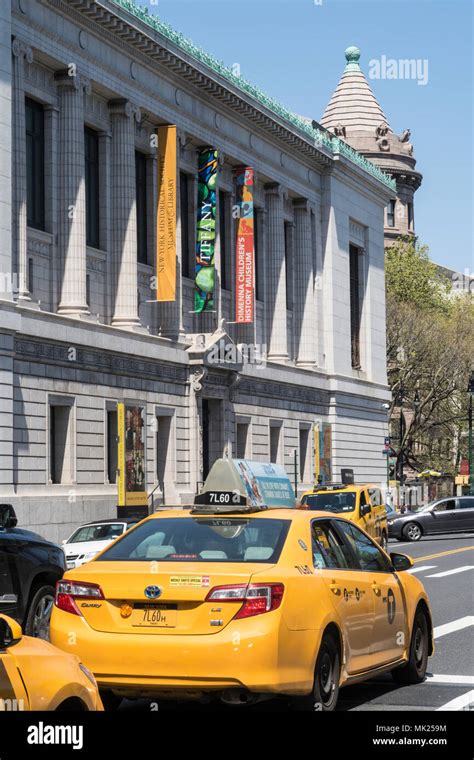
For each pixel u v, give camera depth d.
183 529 11.54
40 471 43.28
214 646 10.23
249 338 62.28
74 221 46.56
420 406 85.12
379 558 13.43
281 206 67.44
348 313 75.69
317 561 11.51
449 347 86.25
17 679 7.25
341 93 128.75
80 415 46.12
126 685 10.46
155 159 54.28
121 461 47.09
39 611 15.21
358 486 37.25
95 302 49.62
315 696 10.80
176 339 54.25
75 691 7.71
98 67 48.88
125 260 50.56
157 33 51.84
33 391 43.00
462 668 15.20
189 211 58.12
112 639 10.52
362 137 125.69
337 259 74.06
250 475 14.60
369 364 79.62
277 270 67.00
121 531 32.94
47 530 42.84
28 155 45.53
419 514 54.72
